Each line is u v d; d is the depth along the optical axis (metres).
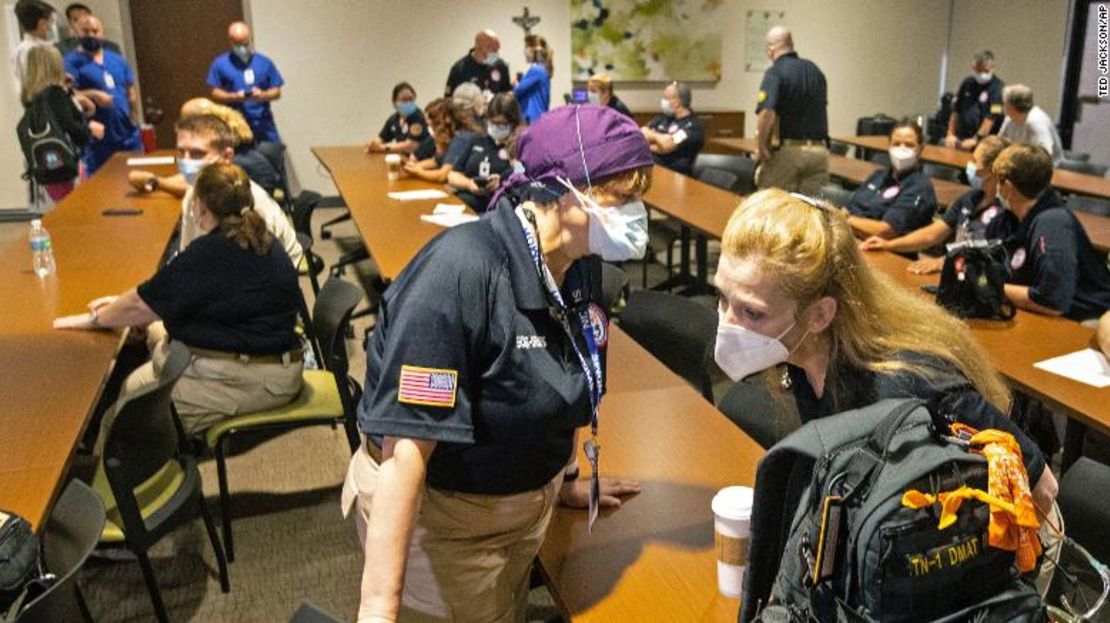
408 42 8.78
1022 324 2.96
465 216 4.55
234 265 2.79
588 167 1.34
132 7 8.19
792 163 6.13
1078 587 1.38
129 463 2.21
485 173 5.09
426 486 1.45
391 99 8.87
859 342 1.24
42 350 2.62
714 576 1.58
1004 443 1.09
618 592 1.54
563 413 1.42
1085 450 2.67
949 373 1.22
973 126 8.52
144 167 6.08
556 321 1.42
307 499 3.25
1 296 3.15
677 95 6.86
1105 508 1.72
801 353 1.29
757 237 1.21
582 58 9.34
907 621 1.01
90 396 2.30
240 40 7.62
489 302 1.34
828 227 1.22
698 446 2.07
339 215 8.23
